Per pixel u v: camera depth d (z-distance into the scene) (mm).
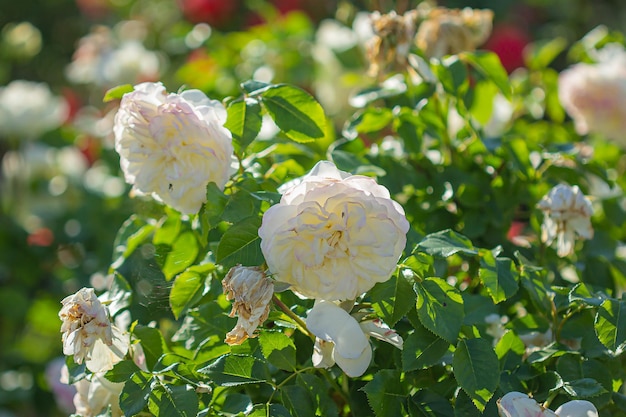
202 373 1057
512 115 1546
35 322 2004
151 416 1091
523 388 1080
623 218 1340
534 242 1291
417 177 1268
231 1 2889
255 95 1156
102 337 1037
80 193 2160
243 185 1115
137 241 1217
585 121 1573
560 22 3490
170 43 2137
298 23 2033
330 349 1034
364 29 1775
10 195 2248
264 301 998
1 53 3027
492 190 1272
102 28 2492
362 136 1418
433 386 1080
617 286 1328
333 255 990
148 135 1074
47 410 2064
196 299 1133
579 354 1097
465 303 1100
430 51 1399
